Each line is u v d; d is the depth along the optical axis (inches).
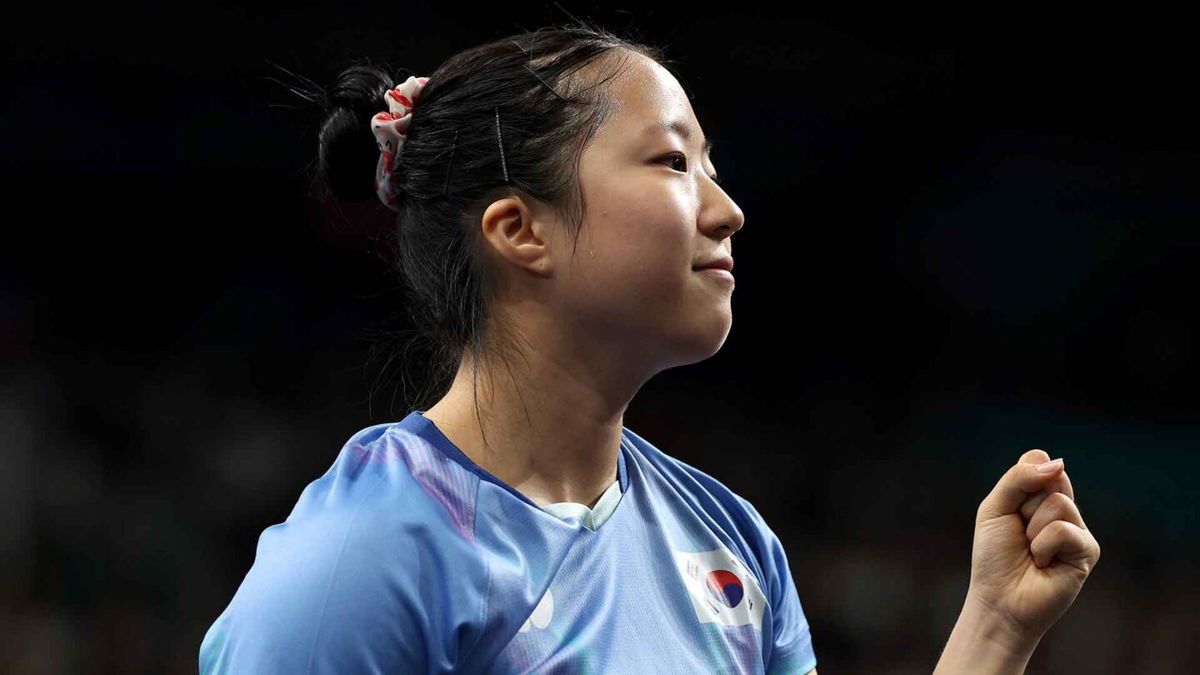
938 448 1133.1
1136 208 1154.0
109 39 981.2
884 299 1171.9
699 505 227.3
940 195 1160.8
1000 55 1107.9
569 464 208.7
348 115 231.9
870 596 955.3
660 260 198.2
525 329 207.0
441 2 963.3
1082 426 1130.7
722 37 1042.7
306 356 1074.1
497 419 206.7
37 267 1055.0
